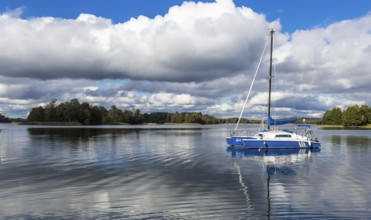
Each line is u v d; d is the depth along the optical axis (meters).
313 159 35.03
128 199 17.80
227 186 21.08
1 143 53.22
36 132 95.56
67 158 34.53
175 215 15.10
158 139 66.69
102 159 33.84
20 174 25.14
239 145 47.22
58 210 15.90
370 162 32.66
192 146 49.66
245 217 14.84
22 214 15.34
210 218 14.70
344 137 77.69
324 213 15.48
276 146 45.38
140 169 27.75
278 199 17.86
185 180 22.98
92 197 18.20
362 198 18.14
